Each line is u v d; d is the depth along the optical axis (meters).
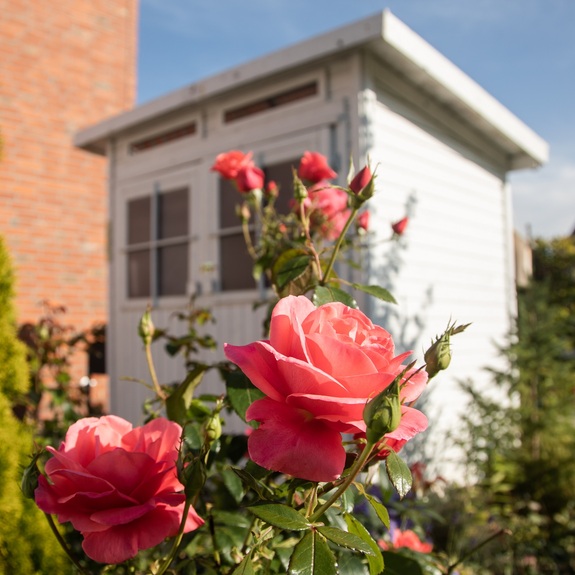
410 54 3.77
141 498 0.75
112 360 5.37
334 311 0.77
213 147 4.55
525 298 5.18
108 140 5.43
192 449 1.06
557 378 4.94
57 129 7.56
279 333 0.67
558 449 4.48
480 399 4.68
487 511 3.97
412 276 4.39
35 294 7.20
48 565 1.31
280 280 1.23
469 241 5.33
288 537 1.06
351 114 3.76
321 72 3.88
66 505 0.71
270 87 4.16
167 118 4.90
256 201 2.02
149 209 5.08
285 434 0.65
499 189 5.99
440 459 4.68
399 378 0.60
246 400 0.95
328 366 0.63
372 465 0.94
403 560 0.99
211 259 4.57
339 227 1.84
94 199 7.83
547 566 3.68
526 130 5.75
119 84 8.21
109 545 0.71
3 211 7.06
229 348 0.70
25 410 3.04
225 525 1.09
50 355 4.38
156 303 4.98
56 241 7.45
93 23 8.00
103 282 7.84
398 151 4.21
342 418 0.63
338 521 0.98
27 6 7.41
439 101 4.65
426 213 4.61
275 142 4.14
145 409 1.34
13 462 1.33
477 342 5.44
